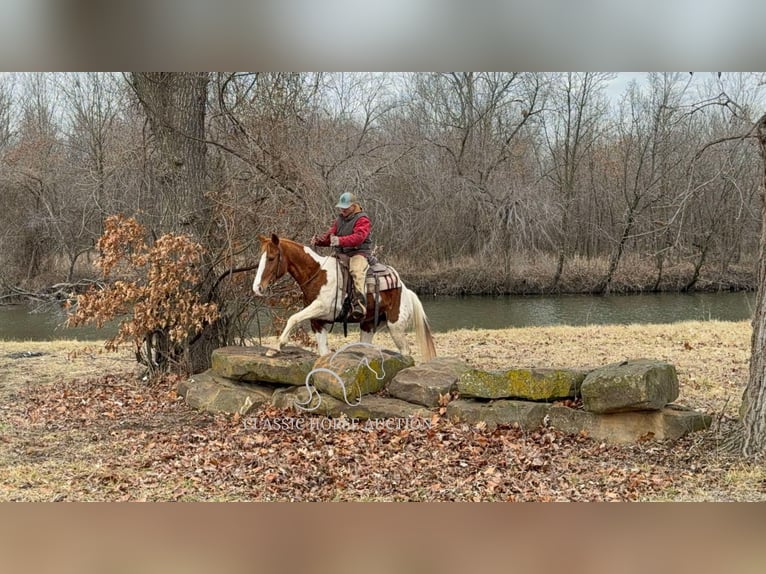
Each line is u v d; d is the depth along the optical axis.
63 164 24.98
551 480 5.69
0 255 22.78
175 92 9.28
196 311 8.81
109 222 9.08
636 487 5.48
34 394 9.21
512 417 6.89
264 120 9.59
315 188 9.84
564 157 31.66
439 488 5.57
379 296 8.03
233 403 7.86
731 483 5.45
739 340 13.08
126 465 6.23
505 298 27.44
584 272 28.75
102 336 17.28
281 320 10.09
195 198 9.40
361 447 6.57
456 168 28.86
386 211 24.20
